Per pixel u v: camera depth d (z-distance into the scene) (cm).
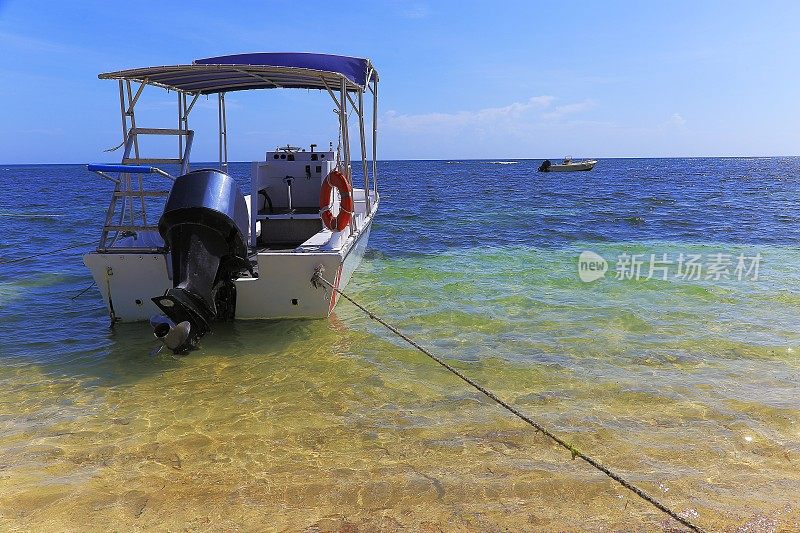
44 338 677
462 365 583
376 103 1080
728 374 552
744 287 904
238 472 384
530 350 626
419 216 2064
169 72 689
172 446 422
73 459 403
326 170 868
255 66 668
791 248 1320
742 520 321
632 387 523
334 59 830
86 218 2117
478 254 1258
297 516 332
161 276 667
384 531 316
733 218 1972
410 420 462
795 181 4856
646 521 322
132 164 712
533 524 321
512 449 411
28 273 1073
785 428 438
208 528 320
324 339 660
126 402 502
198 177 650
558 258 1202
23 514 332
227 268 662
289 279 666
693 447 411
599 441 421
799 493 350
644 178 5700
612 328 699
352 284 936
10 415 478
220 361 598
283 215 844
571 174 6956
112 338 670
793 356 597
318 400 504
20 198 3306
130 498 351
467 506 340
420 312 771
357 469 386
